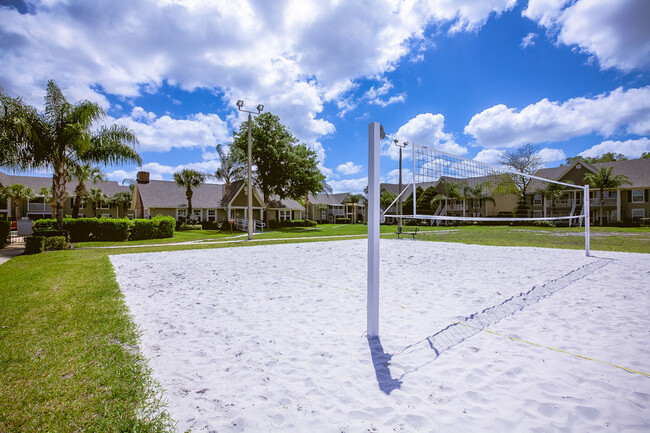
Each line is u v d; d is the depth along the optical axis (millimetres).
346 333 3959
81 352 3285
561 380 2816
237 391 2652
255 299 5504
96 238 18344
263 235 23188
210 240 19047
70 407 2375
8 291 5844
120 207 48094
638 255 10492
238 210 38656
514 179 41031
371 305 3826
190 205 33000
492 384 2760
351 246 14531
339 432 2154
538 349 3443
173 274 7766
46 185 44594
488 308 4879
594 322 4234
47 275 7387
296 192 36062
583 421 2264
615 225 34875
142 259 10531
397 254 11234
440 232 25109
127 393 2551
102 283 6496
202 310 4855
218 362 3160
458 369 3027
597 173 36062
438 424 2236
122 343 3553
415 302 5250
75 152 14766
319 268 8602
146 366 2996
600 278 6910
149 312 4734
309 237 21016
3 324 4098
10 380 2729
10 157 13297
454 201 46312
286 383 2785
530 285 6332
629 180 36062
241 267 8805
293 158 34656
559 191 37438
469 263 9117
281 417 2314
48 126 13914
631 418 2289
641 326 4066
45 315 4465
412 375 2924
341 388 2713
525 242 15820
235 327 4145
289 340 3725
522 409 2404
